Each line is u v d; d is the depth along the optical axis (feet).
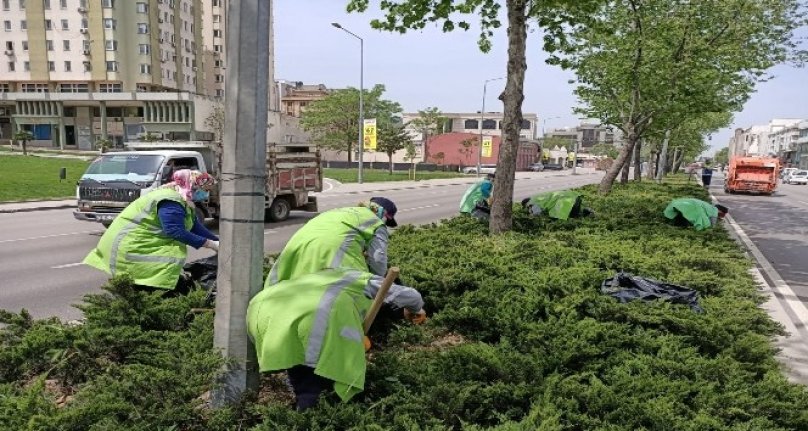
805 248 37.60
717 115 115.85
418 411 10.32
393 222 16.62
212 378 10.59
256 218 10.73
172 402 10.18
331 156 262.88
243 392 10.93
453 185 126.21
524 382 11.41
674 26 44.45
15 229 44.04
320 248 13.43
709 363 12.67
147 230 15.40
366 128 137.69
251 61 10.25
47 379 12.64
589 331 14.21
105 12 206.80
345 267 13.08
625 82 50.37
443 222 33.94
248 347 10.97
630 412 10.41
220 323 10.96
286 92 363.97
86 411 9.39
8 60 212.02
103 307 14.49
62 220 50.01
